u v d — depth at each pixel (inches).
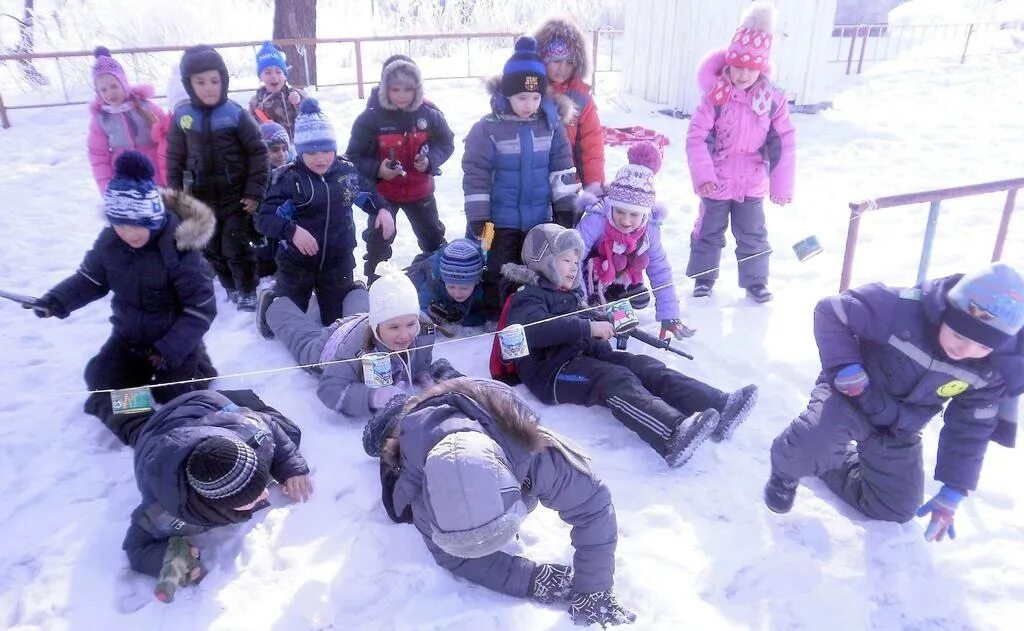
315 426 136.0
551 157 166.2
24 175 303.4
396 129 186.5
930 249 157.5
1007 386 93.9
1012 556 104.2
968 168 300.2
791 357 157.8
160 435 103.2
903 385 99.3
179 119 177.3
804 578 100.4
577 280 149.0
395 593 97.8
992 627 93.8
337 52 623.5
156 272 127.0
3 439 132.7
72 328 179.3
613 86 473.1
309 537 108.3
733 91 171.2
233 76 534.6
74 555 105.6
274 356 163.3
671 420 120.7
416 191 195.0
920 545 106.5
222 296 199.8
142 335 132.0
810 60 407.2
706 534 108.4
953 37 655.8
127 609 97.5
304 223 166.2
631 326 139.6
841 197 269.7
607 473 122.5
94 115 197.6
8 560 105.4
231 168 179.9
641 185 148.6
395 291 128.3
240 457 93.7
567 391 137.3
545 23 174.1
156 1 615.8
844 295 101.4
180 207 130.0
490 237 160.9
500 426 83.9
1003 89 466.6
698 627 92.4
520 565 96.7
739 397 125.1
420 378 139.6
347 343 138.2
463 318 173.5
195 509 95.0
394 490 101.0
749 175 177.8
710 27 386.0
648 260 159.8
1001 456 125.0
